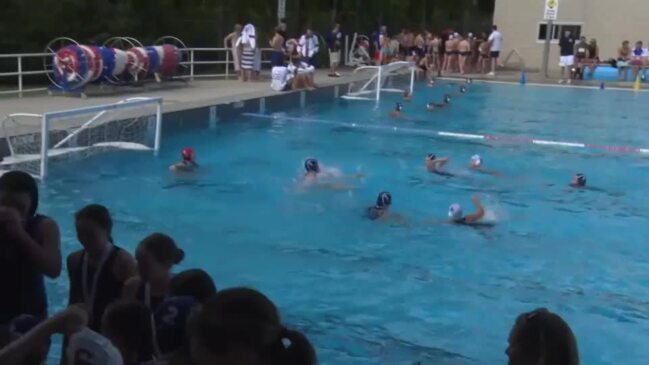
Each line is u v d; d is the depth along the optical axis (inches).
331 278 266.2
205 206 352.2
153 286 138.0
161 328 112.3
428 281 265.7
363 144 528.7
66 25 818.2
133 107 475.5
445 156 494.6
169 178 400.5
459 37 1176.8
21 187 139.1
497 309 242.7
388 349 210.1
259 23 1128.8
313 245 302.7
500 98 864.3
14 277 134.6
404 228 329.4
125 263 142.6
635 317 240.1
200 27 1009.5
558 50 1238.3
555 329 92.4
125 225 317.7
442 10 1584.6
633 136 611.8
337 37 936.3
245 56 806.5
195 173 414.9
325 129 581.3
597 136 607.5
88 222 141.3
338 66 1131.9
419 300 247.3
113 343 113.9
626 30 1194.6
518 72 1183.6
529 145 552.4
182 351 98.2
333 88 776.9
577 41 1105.4
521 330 94.7
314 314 233.8
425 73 1033.5
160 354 112.3
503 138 581.3
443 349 211.8
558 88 985.5
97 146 448.5
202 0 1066.7
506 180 432.8
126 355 113.7
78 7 830.5
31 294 137.3
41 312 140.5
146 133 486.0
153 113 489.1
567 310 244.5
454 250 302.4
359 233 320.8
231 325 69.4
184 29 990.4
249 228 321.7
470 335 221.8
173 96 621.6
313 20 1220.5
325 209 356.2
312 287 257.0
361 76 948.6
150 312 119.4
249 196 373.4
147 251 137.3
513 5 1251.8
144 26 936.9
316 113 669.3
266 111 647.8
